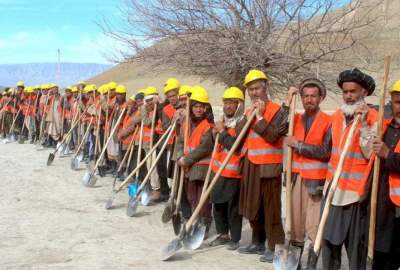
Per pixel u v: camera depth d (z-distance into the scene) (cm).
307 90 519
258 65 1078
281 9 1123
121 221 782
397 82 446
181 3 1145
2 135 2005
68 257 612
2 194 959
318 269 584
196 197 687
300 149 515
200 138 671
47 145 1709
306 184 521
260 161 570
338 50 1112
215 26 1119
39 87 1850
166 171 905
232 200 633
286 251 533
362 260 462
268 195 576
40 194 966
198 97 671
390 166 434
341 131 475
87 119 1364
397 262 466
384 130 459
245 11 1119
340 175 452
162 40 1194
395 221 453
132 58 1243
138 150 920
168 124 830
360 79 457
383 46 1177
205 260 608
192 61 1138
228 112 631
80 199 927
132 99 1040
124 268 579
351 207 459
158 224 769
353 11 1155
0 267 575
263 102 566
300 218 535
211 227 740
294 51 1128
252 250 631
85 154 1373
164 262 601
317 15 1148
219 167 638
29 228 733
